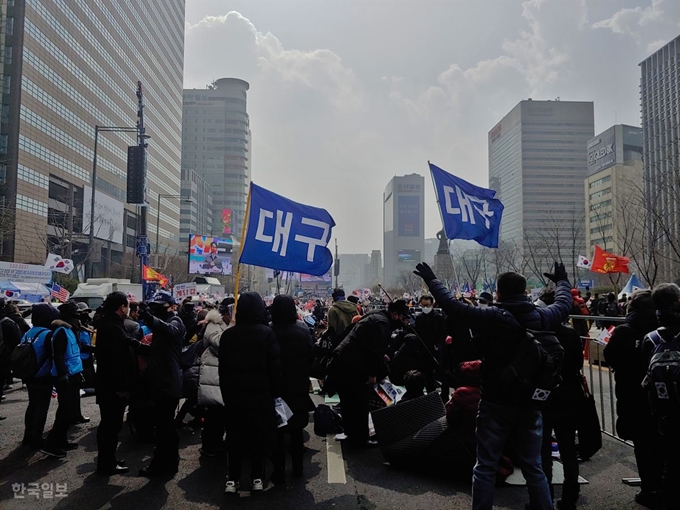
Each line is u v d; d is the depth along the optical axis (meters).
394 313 6.93
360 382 6.43
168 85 106.94
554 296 4.61
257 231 7.03
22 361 6.25
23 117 52.56
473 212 8.49
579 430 4.85
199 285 36.62
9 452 6.35
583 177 122.62
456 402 5.33
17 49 52.25
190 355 7.21
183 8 122.31
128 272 59.09
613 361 4.77
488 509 3.90
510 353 3.89
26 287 21.97
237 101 168.12
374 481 5.36
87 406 9.15
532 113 124.88
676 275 33.34
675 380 3.81
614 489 5.10
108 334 5.52
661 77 64.81
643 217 35.69
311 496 4.96
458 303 4.05
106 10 74.12
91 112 68.56
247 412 4.85
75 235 48.56
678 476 3.86
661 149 64.56
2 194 50.31
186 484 5.27
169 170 107.31
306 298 57.00
